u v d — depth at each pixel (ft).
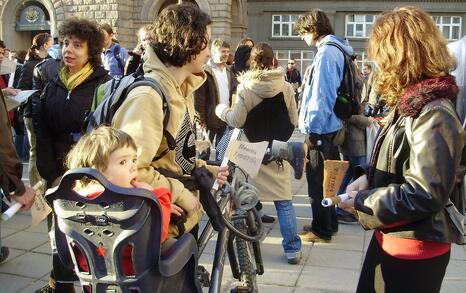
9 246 15.02
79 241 5.74
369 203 6.12
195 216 7.98
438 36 6.18
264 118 13.37
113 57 20.40
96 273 5.79
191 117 7.89
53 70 14.38
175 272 6.24
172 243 6.57
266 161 12.77
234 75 20.81
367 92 20.34
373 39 6.43
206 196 7.87
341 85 14.34
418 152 5.75
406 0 79.66
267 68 13.58
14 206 7.94
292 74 54.39
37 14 81.97
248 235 9.45
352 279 12.87
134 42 77.51
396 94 6.30
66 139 10.54
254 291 9.57
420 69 6.09
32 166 12.64
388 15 6.39
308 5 82.17
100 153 5.98
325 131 14.37
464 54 11.81
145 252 5.73
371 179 6.75
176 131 7.27
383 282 6.59
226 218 8.48
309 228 15.93
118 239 5.60
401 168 6.30
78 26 10.32
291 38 83.46
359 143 16.26
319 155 14.58
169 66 7.45
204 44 7.37
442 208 5.92
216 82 17.95
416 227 6.14
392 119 6.50
